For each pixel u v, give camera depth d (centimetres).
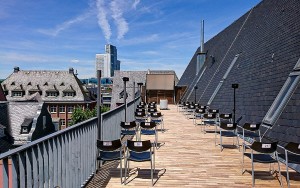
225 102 1411
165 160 626
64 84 6028
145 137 925
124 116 929
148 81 2728
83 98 5850
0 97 3959
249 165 586
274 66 1023
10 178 260
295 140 657
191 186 458
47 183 310
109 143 447
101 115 550
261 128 859
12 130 2948
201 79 2519
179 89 2762
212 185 464
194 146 782
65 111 5800
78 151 419
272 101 892
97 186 454
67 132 374
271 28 1361
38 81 6125
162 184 467
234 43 2089
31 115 3153
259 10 1922
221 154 687
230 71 1684
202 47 2989
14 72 6303
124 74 5634
